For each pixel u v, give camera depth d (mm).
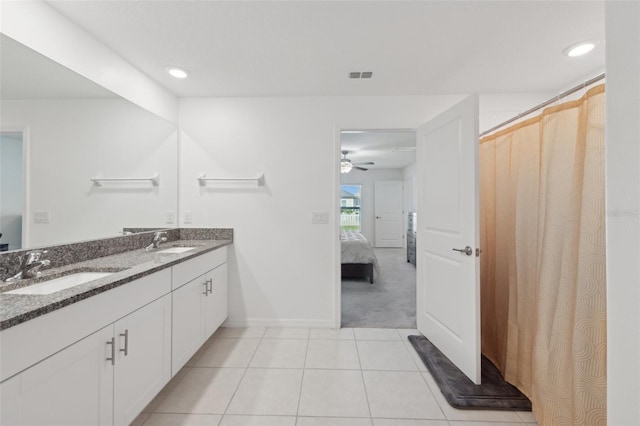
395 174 8555
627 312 665
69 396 1058
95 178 1875
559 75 2312
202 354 2273
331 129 2762
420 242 2594
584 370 1301
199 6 1526
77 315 1088
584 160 1332
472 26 1694
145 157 2336
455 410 1657
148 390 1521
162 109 2531
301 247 2781
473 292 1871
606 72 708
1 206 1353
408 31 1744
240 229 2793
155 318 1589
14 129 1405
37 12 1466
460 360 2002
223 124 2781
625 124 667
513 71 2248
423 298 2545
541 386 1517
